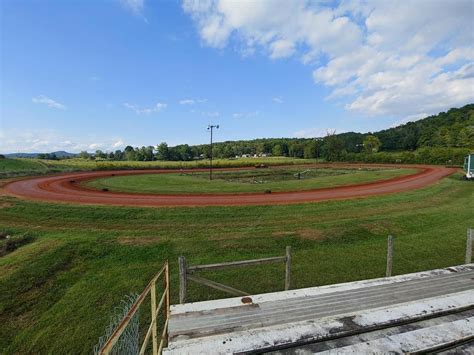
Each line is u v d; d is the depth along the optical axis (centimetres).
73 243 1043
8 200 1747
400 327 357
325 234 1146
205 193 2080
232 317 399
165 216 1418
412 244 1050
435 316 383
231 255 980
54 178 3156
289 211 1501
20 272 825
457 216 1381
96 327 622
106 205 1628
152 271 875
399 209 1511
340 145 7262
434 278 537
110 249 1020
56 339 590
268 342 325
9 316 664
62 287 793
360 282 520
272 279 816
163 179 3116
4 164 4825
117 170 4750
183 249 1020
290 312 412
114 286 789
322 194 1981
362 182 2528
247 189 2259
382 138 9719
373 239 1124
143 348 352
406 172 3309
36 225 1289
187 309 425
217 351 313
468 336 334
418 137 8775
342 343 323
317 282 796
